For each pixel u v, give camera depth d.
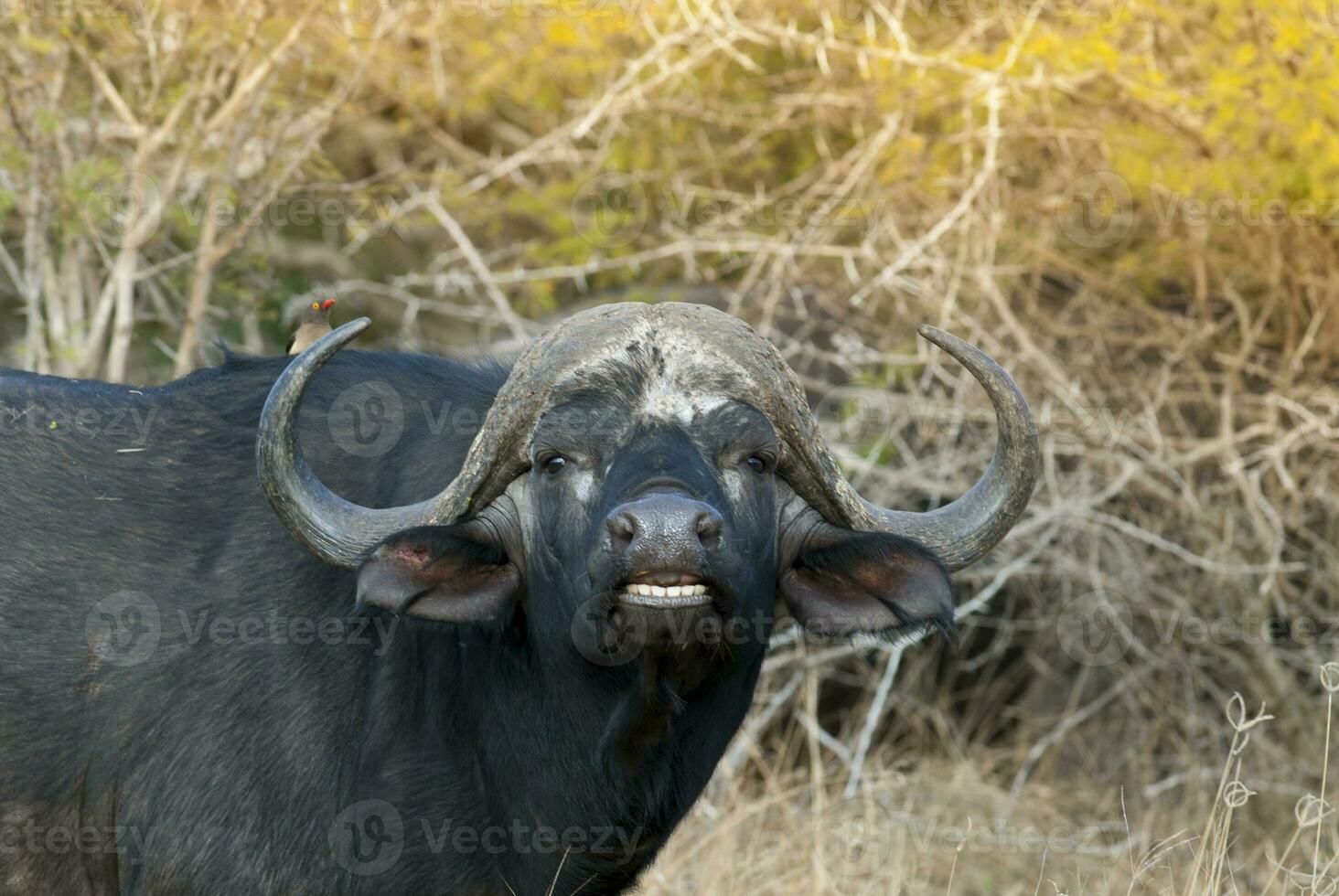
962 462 28.23
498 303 29.81
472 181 34.03
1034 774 28.92
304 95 30.66
